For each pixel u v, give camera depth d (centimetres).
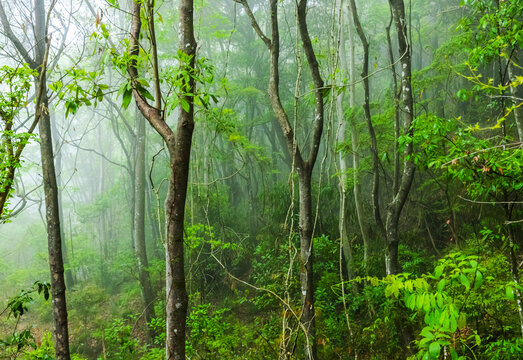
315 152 608
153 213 1891
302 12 589
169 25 1462
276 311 1042
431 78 1190
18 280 1928
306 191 605
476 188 472
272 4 612
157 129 348
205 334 821
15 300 538
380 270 1070
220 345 820
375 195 824
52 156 659
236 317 1262
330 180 1499
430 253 1259
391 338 797
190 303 1139
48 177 651
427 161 498
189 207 1396
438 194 1391
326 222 1366
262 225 1670
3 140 495
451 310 269
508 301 635
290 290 1078
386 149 1116
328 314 944
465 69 1175
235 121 1476
